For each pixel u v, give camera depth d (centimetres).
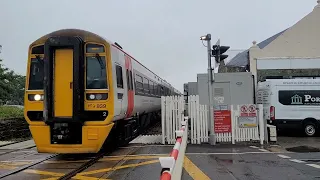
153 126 2347
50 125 952
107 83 978
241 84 1512
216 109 1379
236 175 746
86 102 965
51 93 950
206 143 1267
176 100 1284
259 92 1767
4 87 2670
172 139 1283
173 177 346
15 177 764
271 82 1623
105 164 902
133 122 1401
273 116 1582
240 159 948
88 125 945
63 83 952
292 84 1614
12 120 1906
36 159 1016
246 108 1287
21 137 1903
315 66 2108
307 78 1669
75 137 953
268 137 1316
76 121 930
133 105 1316
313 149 1141
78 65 947
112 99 975
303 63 2120
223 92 1511
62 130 941
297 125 1596
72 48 959
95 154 1080
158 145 1243
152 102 1973
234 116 1290
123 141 1229
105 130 955
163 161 319
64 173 802
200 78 1518
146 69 1812
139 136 1493
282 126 1603
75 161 970
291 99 1608
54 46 957
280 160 935
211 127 1238
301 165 863
